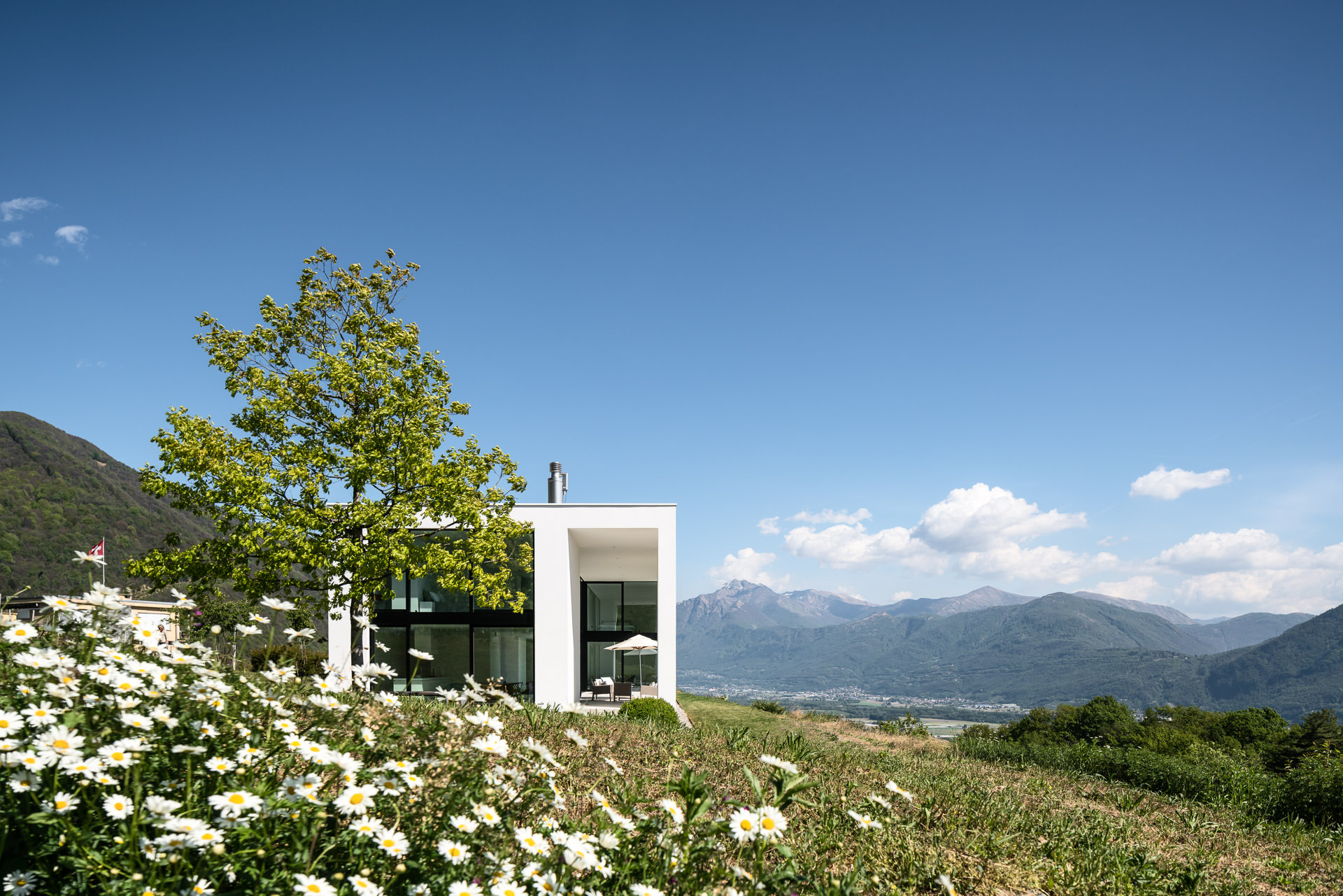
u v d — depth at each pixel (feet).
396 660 64.85
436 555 45.14
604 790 14.84
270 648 10.87
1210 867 19.21
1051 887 14.44
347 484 44.78
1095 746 47.85
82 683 7.41
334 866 6.72
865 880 12.00
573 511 66.28
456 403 49.24
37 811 6.09
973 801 22.97
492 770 8.77
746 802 17.20
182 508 43.01
